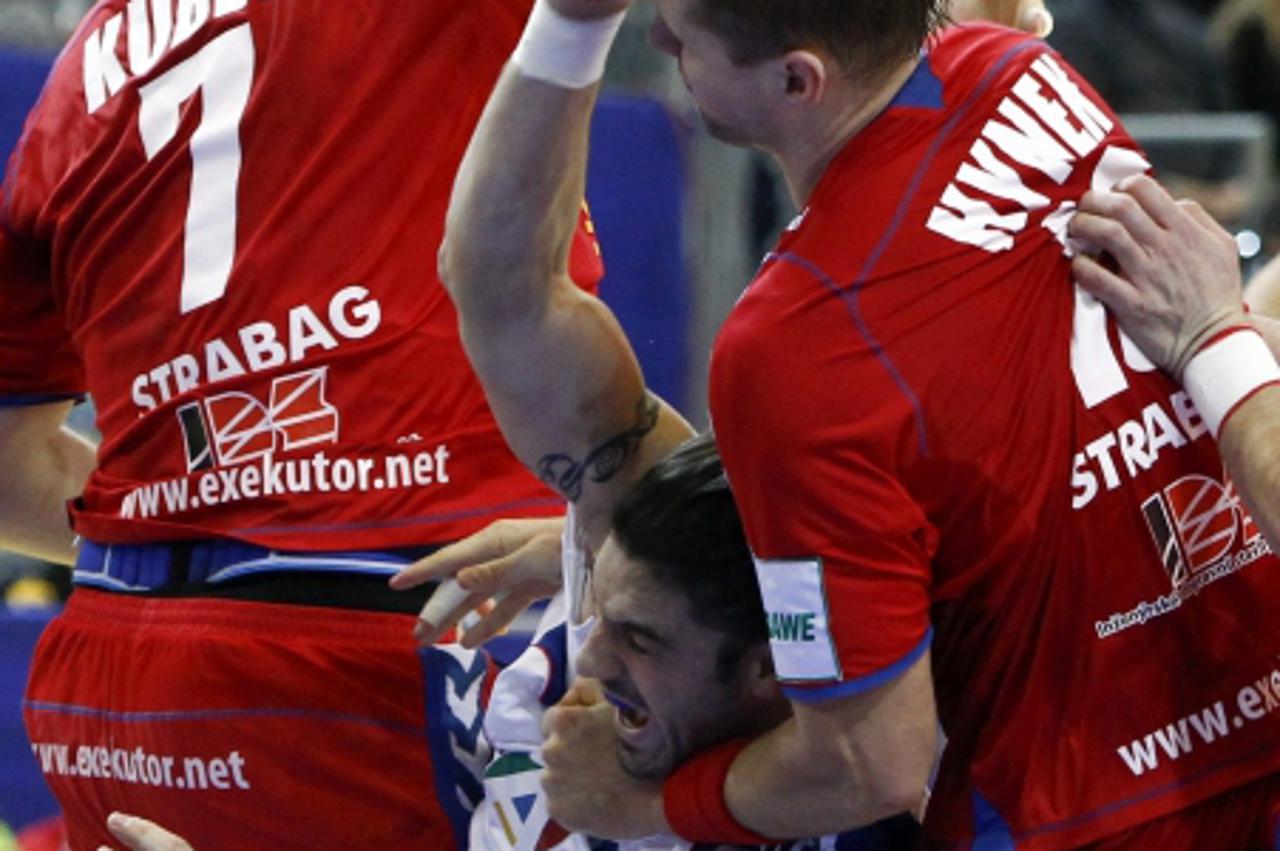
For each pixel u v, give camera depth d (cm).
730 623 626
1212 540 622
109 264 790
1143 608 611
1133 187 623
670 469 645
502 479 774
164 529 770
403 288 761
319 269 757
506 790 721
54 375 875
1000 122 611
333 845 760
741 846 663
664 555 627
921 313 581
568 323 659
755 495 580
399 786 757
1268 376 605
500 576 727
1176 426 617
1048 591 604
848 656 576
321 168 757
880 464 573
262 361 756
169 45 786
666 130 1437
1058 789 609
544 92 604
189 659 755
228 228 764
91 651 789
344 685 750
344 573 753
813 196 600
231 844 768
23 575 1575
